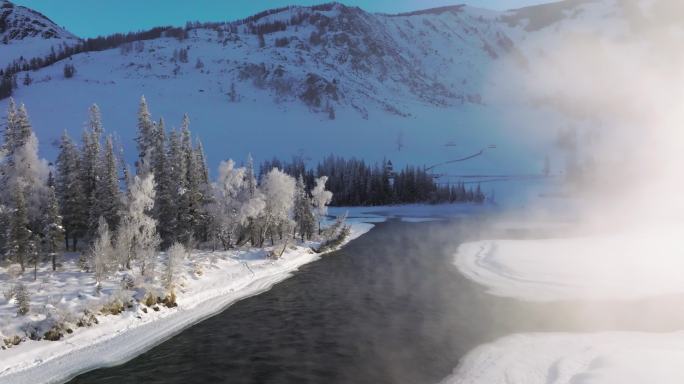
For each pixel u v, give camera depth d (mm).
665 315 29000
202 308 33031
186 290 35625
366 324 28953
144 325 29125
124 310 29734
